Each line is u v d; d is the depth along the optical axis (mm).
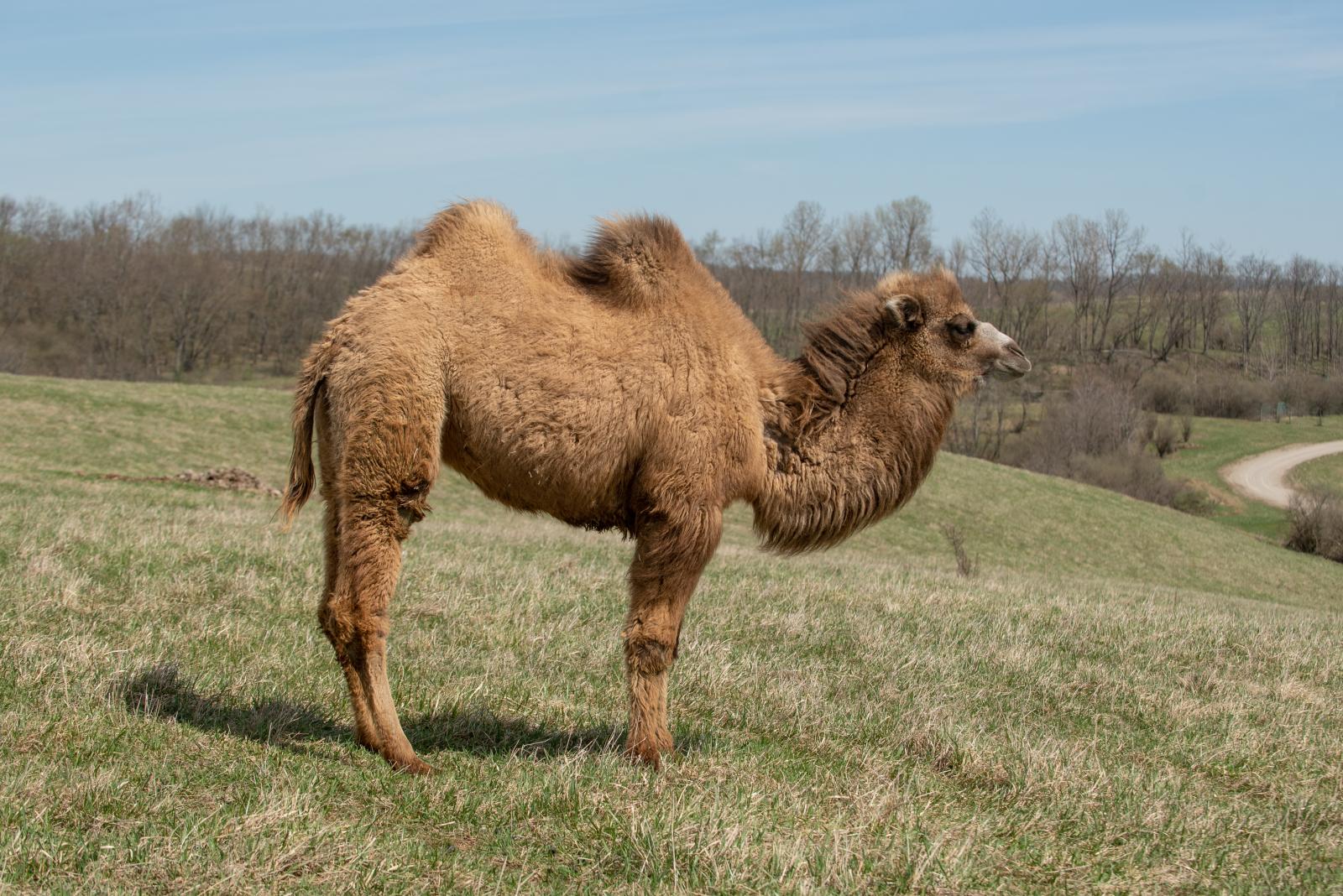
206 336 77812
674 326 6051
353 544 5629
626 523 6266
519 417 5781
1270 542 53781
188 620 7527
